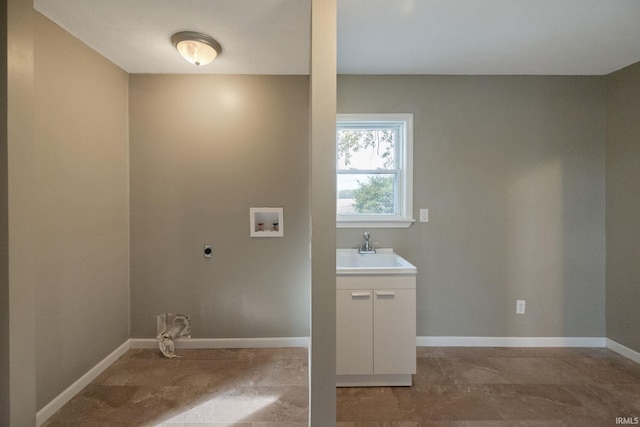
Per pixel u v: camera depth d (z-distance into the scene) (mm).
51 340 1845
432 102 2662
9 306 1342
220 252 2654
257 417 1813
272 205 2660
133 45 2145
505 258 2680
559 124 2664
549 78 2656
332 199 1427
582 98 2658
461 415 1840
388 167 2756
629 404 1938
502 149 2668
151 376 2229
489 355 2551
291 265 2680
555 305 2691
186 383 2146
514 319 2689
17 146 1370
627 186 2512
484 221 2678
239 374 2262
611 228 2629
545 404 1939
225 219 2646
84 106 2100
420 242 2686
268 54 2287
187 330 2656
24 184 1410
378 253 2637
